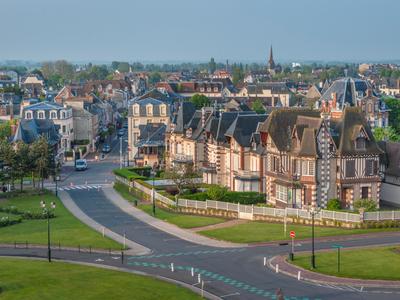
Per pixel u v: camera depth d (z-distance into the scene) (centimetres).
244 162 13162
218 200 12344
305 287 7512
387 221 10388
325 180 11431
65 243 9856
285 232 10238
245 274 8088
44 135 17175
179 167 14138
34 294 7138
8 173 14800
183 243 9838
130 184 15025
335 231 10206
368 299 7031
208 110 15525
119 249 9506
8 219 11562
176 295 7206
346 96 19500
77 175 17775
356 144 11525
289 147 11881
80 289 7344
